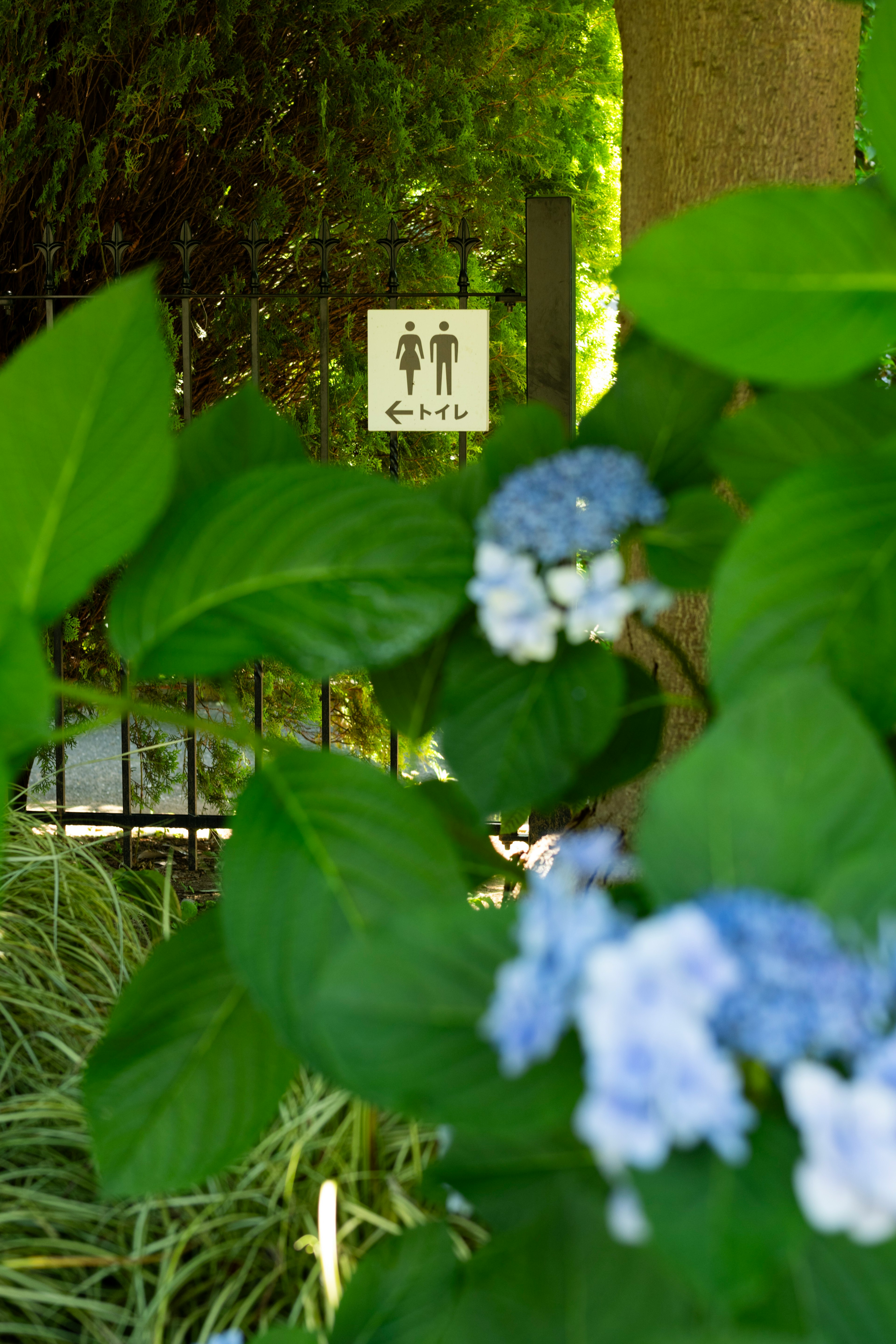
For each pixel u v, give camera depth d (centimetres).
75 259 468
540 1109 57
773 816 61
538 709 85
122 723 390
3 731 80
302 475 86
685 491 92
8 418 75
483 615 81
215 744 512
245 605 86
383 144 524
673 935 49
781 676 67
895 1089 47
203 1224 121
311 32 496
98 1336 108
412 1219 120
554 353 352
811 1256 56
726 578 72
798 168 234
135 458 79
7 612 82
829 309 68
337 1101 138
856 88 282
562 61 573
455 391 354
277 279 549
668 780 62
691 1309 64
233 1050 95
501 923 61
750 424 87
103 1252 118
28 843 223
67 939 193
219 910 102
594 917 55
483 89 573
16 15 414
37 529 80
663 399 93
